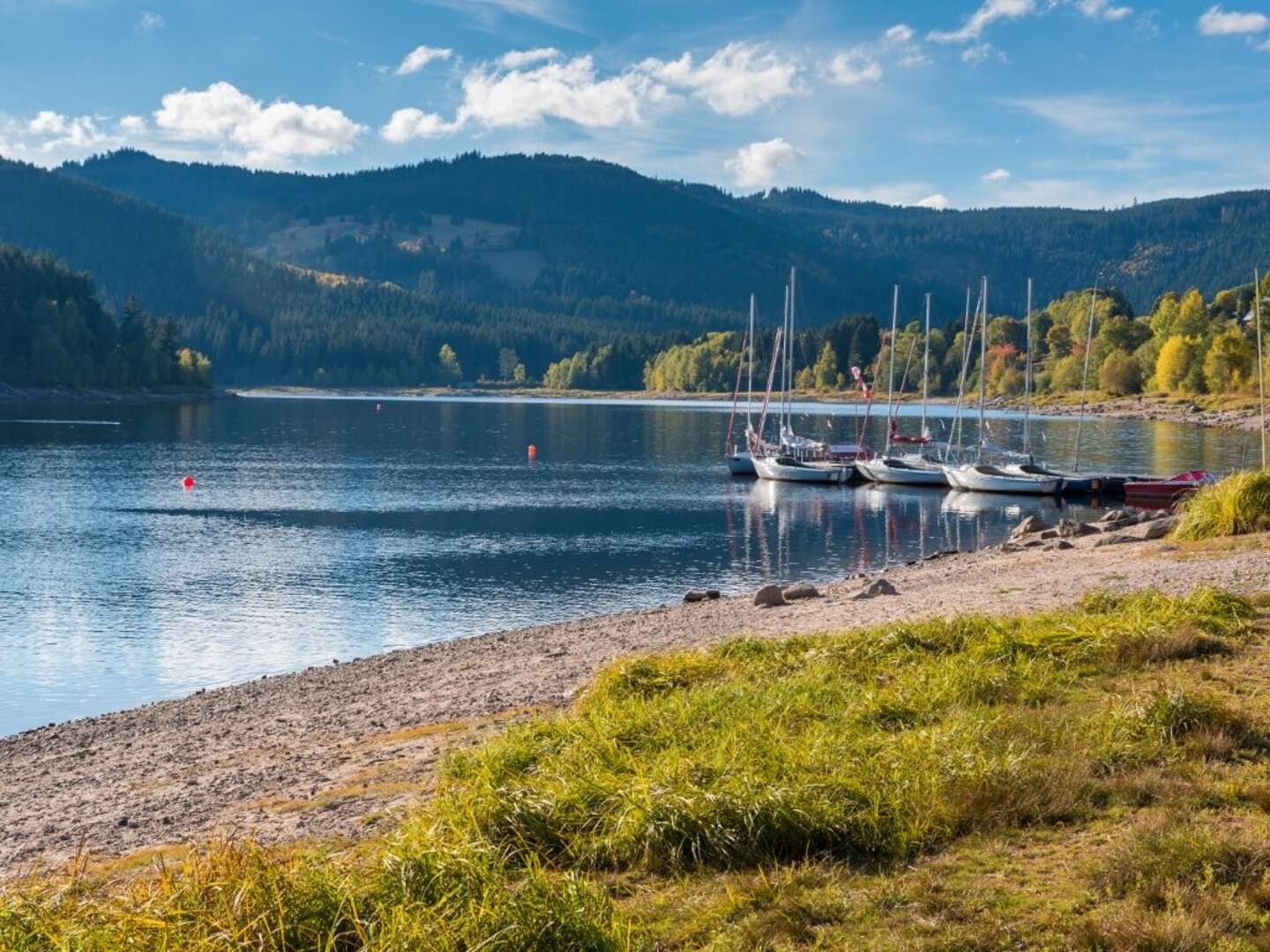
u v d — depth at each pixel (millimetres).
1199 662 14289
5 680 26156
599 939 7297
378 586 38219
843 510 61094
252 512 58125
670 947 7777
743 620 24766
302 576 40219
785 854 9078
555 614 33656
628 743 11805
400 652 26328
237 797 13539
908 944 7383
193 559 43750
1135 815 9305
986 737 11047
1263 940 7027
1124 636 15008
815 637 17484
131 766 16531
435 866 7941
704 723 12359
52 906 7543
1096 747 10805
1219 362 148875
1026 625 16422
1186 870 8039
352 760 14594
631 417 170500
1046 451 95875
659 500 65625
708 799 9375
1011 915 7742
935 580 29297
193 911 7289
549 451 102688
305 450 101125
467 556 44688
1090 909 7738
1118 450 97188
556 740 11969
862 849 9047
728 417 168875
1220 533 28766
